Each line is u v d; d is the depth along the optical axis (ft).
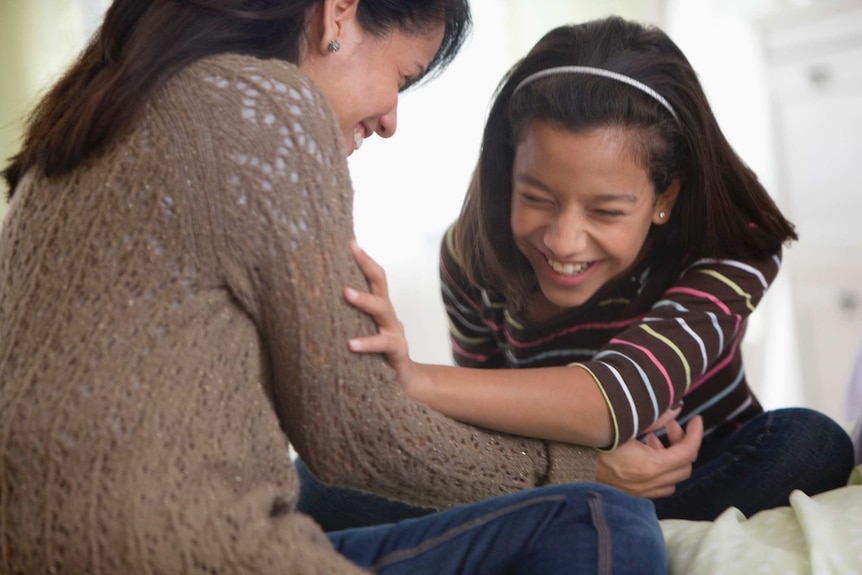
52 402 2.78
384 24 3.64
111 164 3.02
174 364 2.88
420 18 3.70
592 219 4.20
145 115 3.05
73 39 9.53
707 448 4.87
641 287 4.68
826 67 7.93
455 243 5.07
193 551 2.68
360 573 2.86
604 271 4.36
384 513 4.75
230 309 3.05
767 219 4.43
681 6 8.59
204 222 2.98
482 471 3.70
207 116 3.01
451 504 3.70
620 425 3.94
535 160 4.14
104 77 3.18
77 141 3.06
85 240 2.97
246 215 2.99
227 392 2.95
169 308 2.93
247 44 3.35
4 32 9.60
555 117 4.08
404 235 9.80
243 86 3.07
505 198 4.62
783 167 8.18
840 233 7.97
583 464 4.00
